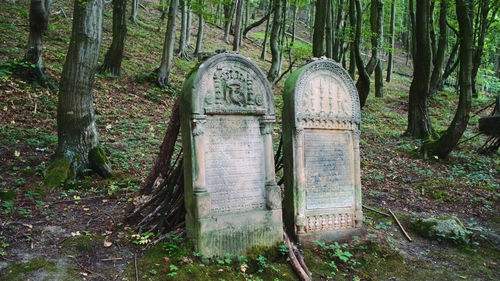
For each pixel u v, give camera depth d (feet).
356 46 42.11
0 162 20.95
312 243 17.02
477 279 15.66
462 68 31.17
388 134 40.50
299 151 17.04
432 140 34.35
